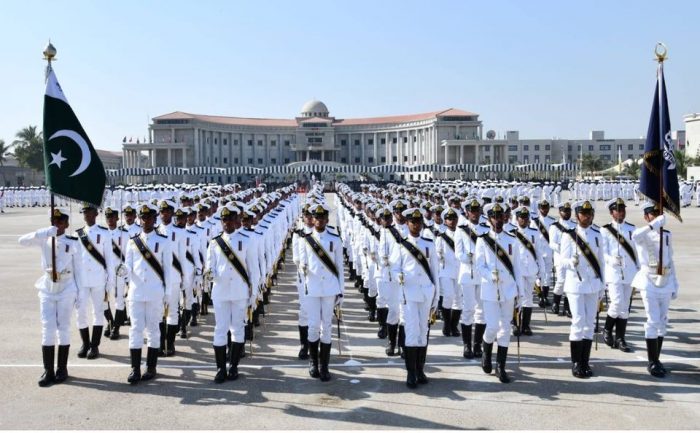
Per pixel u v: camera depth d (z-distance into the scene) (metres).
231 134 124.06
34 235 8.55
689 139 90.69
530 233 12.02
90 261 10.12
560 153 132.88
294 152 128.62
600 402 7.84
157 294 8.92
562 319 12.99
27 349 10.47
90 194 9.30
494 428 6.99
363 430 6.95
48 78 9.20
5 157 96.19
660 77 9.82
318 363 9.30
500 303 8.84
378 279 11.48
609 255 10.57
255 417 7.38
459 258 10.29
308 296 8.97
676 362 9.65
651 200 9.54
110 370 9.41
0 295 15.44
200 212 13.95
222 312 8.92
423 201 17.61
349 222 18.67
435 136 112.12
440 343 11.11
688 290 15.52
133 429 7.00
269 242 14.19
